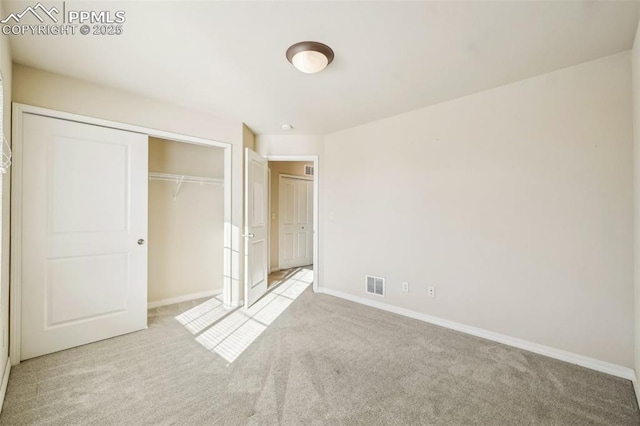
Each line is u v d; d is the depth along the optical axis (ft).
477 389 6.23
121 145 8.79
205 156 12.82
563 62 7.17
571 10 5.35
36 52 6.69
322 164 13.76
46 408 5.55
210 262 13.01
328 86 8.51
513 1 5.11
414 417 5.37
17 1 5.05
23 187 7.17
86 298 8.21
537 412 5.54
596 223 7.06
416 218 10.41
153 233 11.39
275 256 18.45
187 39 6.23
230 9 5.29
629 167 6.66
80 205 8.08
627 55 6.69
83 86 8.10
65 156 7.82
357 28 5.86
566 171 7.43
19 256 7.09
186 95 9.11
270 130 13.00
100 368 6.97
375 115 10.98
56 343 7.73
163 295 11.65
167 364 7.18
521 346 8.09
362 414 5.44
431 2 5.12
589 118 7.13
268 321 10.03
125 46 6.48
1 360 5.82
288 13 5.40
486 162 8.75
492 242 8.64
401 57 6.94
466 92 8.91
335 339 8.62
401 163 10.85
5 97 6.18
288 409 5.57
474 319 9.00
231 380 6.50
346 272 12.80
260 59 7.04
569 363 7.30
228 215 11.50
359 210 12.28
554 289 7.61
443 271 9.70
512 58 6.99
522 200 8.10
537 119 7.86
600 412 5.55
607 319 6.92
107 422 5.21
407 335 8.91
